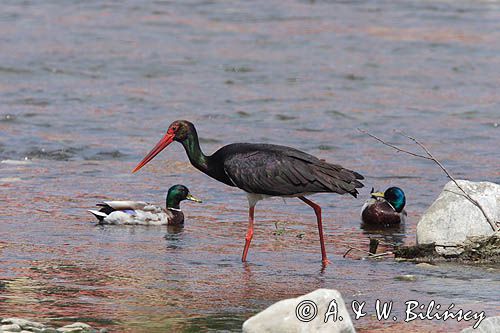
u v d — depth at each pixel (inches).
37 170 746.2
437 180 744.3
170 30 1503.4
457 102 1069.1
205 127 927.7
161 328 383.2
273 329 349.1
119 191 686.5
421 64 1284.4
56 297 423.8
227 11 1689.2
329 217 633.0
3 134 863.7
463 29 1531.7
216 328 384.8
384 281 466.0
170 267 487.2
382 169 777.6
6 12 1604.3
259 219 616.7
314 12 1686.8
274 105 1036.5
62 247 523.2
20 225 575.2
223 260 507.5
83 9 1663.4
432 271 486.0
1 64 1197.7
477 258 510.3
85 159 793.6
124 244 536.4
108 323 387.9
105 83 1128.2
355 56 1331.2
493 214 527.5
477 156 828.6
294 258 516.4
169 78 1170.6
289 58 1312.7
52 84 1107.9
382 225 613.3
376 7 1734.7
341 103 1053.2
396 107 1038.4
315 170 507.5
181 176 745.6
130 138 873.5
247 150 523.5
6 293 427.5
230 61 1283.2
